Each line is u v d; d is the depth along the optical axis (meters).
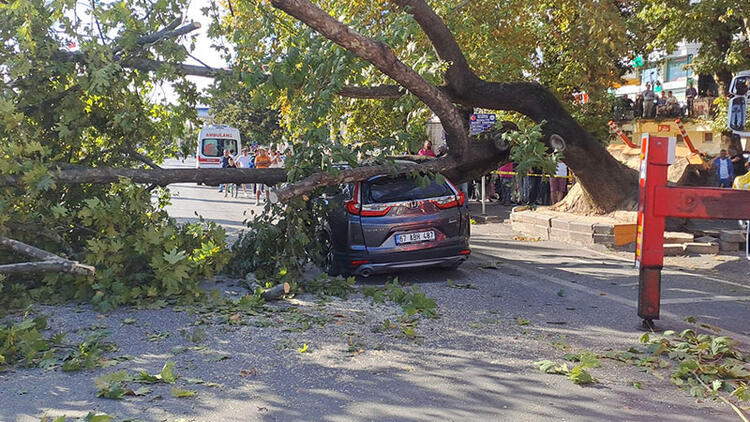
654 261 6.52
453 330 6.60
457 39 14.23
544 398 4.71
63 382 5.00
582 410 4.48
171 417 4.31
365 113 12.45
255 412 4.42
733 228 12.41
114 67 8.30
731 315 7.30
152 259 7.55
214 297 7.73
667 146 6.38
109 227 7.73
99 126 9.16
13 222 7.71
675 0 19.98
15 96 8.27
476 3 14.26
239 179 9.41
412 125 10.36
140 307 7.43
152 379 4.99
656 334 6.44
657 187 6.41
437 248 9.22
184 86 9.21
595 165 13.21
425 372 5.29
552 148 12.49
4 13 8.02
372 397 4.72
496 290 8.59
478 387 4.93
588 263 10.82
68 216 7.93
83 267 5.70
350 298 8.13
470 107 12.49
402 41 8.80
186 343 6.09
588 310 7.48
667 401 4.66
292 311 7.40
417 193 9.41
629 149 17.02
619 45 13.45
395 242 9.10
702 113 27.48
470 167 11.54
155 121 9.74
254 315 7.18
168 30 9.03
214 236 8.59
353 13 12.28
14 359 5.54
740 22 20.52
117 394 4.64
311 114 8.74
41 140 8.74
